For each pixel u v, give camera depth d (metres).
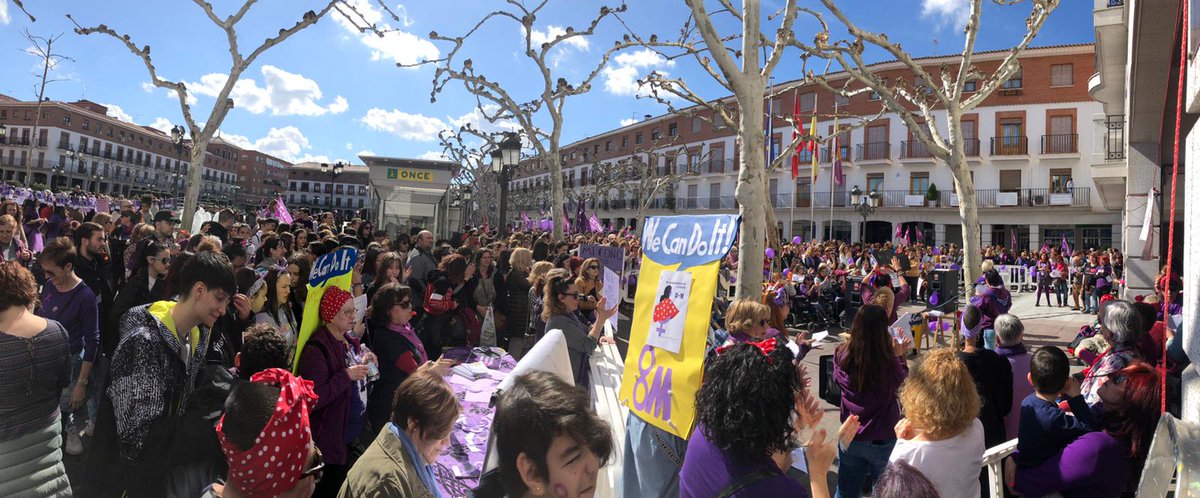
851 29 10.13
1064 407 3.01
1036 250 33.06
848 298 12.80
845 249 21.41
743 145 6.95
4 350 2.34
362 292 5.66
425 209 16.16
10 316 2.41
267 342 2.58
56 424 2.58
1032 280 22.50
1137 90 8.20
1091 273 15.82
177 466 2.36
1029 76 33.62
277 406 1.87
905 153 36.59
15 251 7.02
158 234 6.74
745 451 1.78
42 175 69.44
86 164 73.50
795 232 40.91
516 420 1.51
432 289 6.36
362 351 3.67
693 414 2.73
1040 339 11.19
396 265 5.84
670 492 2.85
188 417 2.35
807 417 2.10
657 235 3.34
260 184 110.12
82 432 4.35
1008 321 4.05
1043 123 33.34
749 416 1.75
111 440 2.37
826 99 39.25
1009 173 34.22
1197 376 2.47
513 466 1.54
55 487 2.53
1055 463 2.69
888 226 37.78
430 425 2.09
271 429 1.84
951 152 10.92
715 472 1.82
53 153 69.81
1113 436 2.89
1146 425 2.80
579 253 9.48
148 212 10.84
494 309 7.30
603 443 1.54
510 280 7.23
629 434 3.17
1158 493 1.81
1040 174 33.44
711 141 46.12
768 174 9.98
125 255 6.13
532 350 2.63
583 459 1.50
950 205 35.38
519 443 1.51
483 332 6.86
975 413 2.48
